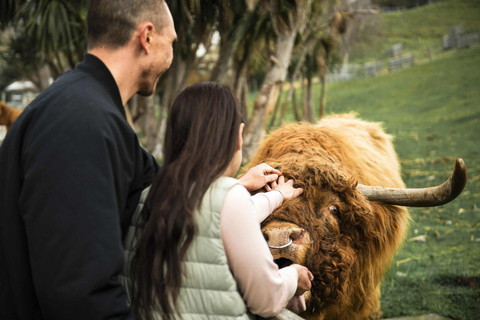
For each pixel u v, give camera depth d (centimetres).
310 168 235
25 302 120
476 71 2344
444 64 2716
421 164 1034
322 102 1579
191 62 841
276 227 204
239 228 124
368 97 2408
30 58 1016
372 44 3981
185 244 119
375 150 328
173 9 655
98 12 132
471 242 520
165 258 121
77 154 110
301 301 179
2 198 122
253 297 127
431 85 2325
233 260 125
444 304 361
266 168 213
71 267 104
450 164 1000
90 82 125
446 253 489
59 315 106
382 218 262
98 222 108
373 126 369
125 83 137
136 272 127
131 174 125
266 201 184
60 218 106
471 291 382
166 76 1010
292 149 262
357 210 237
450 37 3309
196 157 128
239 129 136
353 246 248
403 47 3819
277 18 713
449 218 628
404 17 4581
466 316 338
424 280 415
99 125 115
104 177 112
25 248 119
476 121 1498
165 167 131
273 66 717
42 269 106
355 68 3422
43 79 1375
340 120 375
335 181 231
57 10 708
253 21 747
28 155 112
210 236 121
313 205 229
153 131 1398
